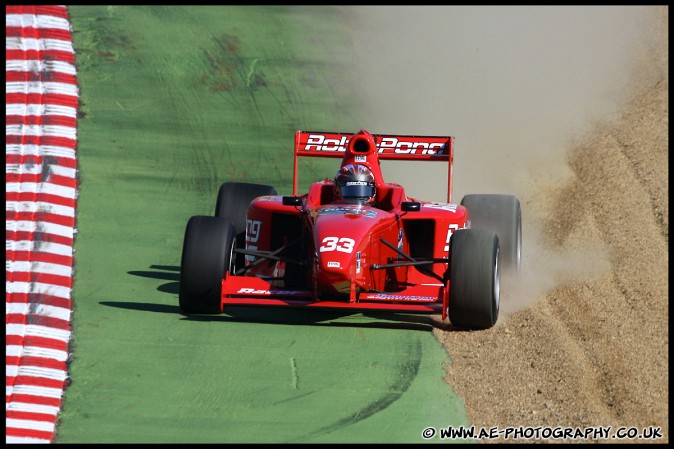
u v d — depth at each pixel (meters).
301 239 39.25
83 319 38.44
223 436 29.08
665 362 34.56
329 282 35.03
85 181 55.84
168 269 45.44
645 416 30.70
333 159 64.12
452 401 31.61
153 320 38.31
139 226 50.88
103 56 73.62
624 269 44.50
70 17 78.81
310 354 35.06
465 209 41.78
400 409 31.00
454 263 35.97
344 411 30.81
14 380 32.66
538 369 33.84
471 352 35.34
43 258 45.22
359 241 35.34
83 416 30.39
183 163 60.59
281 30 84.69
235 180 59.22
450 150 42.59
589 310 39.59
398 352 35.34
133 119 65.38
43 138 60.22
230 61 76.81
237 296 38.84
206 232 37.16
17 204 51.38
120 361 34.38
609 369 34.00
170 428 29.56
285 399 31.53
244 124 67.38
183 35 79.75
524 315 38.81
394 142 42.94
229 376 33.19
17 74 68.25
